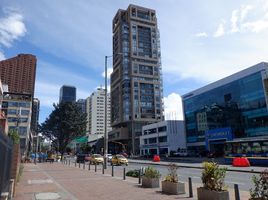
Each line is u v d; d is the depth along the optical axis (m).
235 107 60.59
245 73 58.12
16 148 13.86
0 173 6.83
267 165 30.72
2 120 27.38
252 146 33.22
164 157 76.38
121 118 129.12
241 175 21.66
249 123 56.12
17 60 147.25
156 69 135.38
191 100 78.81
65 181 17.94
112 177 20.42
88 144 157.62
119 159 41.53
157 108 130.38
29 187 14.97
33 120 140.12
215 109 67.75
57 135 81.06
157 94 132.38
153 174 14.62
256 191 7.54
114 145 135.25
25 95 109.38
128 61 132.88
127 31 137.25
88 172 25.80
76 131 80.81
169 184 12.36
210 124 69.69
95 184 16.05
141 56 134.00
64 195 12.16
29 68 148.75
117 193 12.53
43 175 22.81
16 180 14.76
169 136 89.44
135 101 126.81
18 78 145.88
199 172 25.55
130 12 138.75
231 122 61.50
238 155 35.06
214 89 68.56
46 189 14.14
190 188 11.32
